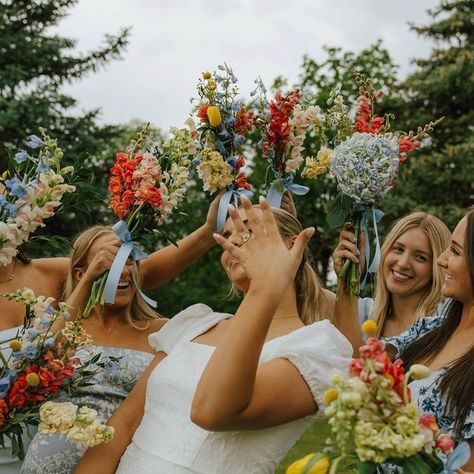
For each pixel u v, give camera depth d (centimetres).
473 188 2145
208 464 253
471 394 260
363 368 205
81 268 395
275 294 226
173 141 371
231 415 227
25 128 1736
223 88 403
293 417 244
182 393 269
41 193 293
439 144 2395
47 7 1966
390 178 366
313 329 258
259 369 240
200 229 414
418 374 205
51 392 291
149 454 268
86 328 380
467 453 210
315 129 418
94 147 1811
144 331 389
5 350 367
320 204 1994
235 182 406
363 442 199
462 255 283
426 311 446
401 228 458
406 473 211
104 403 359
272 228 236
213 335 288
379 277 464
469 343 286
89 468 290
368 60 2233
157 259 416
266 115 415
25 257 411
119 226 345
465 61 2328
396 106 2394
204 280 2300
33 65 1906
